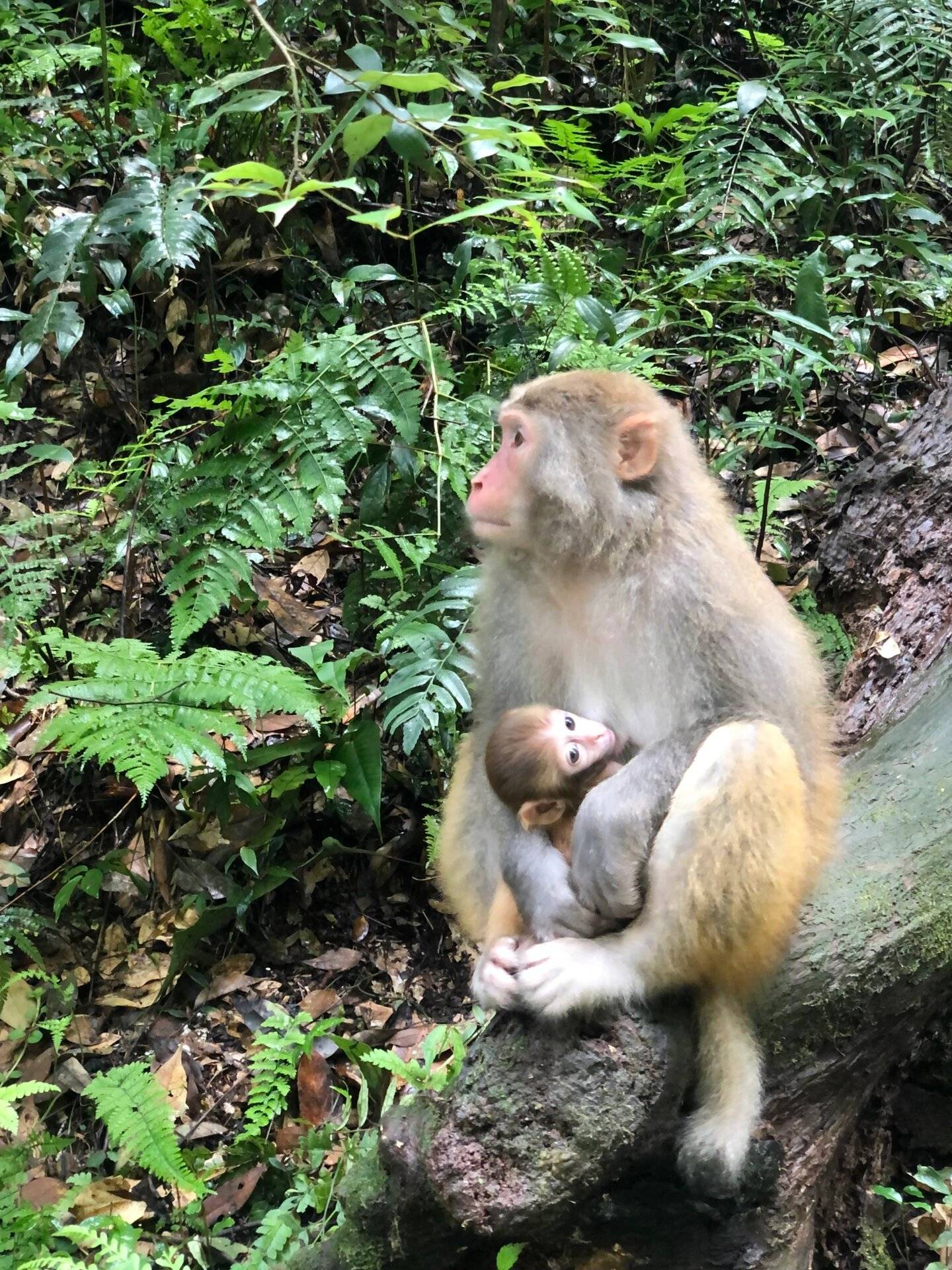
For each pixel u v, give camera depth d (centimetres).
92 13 231
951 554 162
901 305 229
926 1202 137
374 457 176
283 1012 156
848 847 130
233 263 206
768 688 120
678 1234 119
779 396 191
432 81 103
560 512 122
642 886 115
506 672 132
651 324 187
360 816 174
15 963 164
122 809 172
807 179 217
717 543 123
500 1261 116
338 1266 125
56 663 179
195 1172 143
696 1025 117
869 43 231
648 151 238
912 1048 138
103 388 199
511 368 178
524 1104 112
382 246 221
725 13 276
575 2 237
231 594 168
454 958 168
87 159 207
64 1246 137
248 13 197
